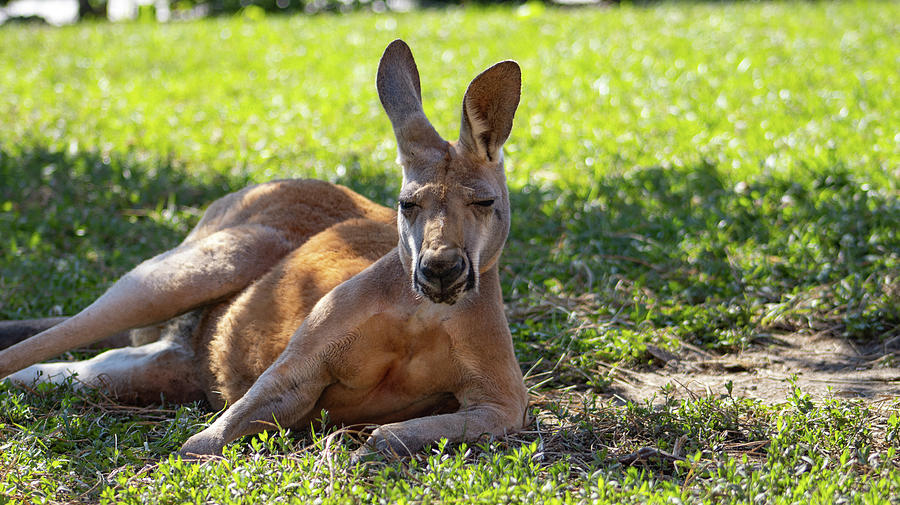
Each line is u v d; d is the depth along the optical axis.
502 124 4.86
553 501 3.88
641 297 7.34
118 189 10.23
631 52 16.77
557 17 21.45
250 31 21.11
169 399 5.96
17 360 5.43
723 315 7.03
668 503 3.92
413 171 4.84
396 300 5.08
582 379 6.27
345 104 14.17
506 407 5.08
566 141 11.75
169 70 17.27
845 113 12.00
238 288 5.93
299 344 5.11
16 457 4.56
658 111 13.02
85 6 31.56
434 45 18.61
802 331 6.94
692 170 10.20
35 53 19.14
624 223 8.91
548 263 8.21
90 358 6.53
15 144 11.75
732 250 8.05
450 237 4.55
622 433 5.14
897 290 7.19
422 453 4.72
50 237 8.96
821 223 8.34
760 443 4.90
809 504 3.89
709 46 16.92
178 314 5.83
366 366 5.13
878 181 9.14
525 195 9.72
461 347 5.09
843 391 5.88
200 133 12.77
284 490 4.17
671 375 6.35
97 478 4.49
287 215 6.41
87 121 13.38
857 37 16.61
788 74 14.33
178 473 4.31
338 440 5.23
